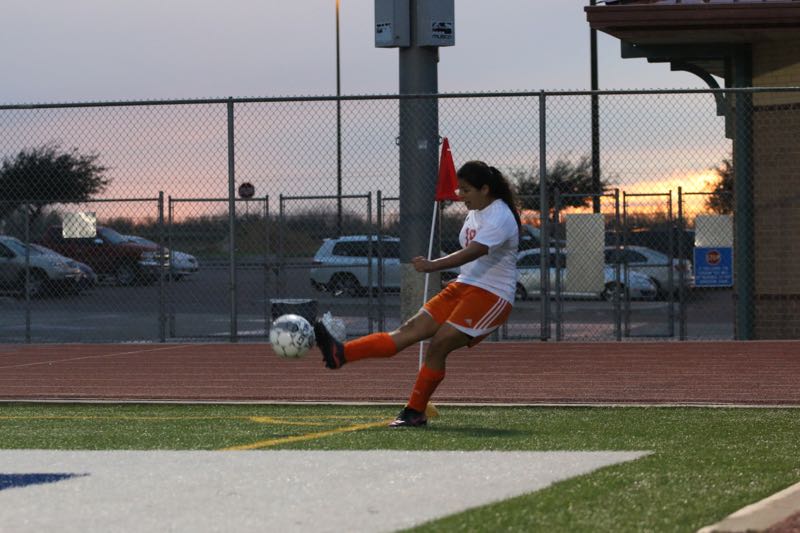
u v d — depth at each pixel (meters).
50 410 27.09
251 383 32.28
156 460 18.14
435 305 22.11
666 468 17.03
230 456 18.42
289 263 47.53
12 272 67.56
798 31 44.22
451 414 25.05
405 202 45.19
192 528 13.36
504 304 21.94
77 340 48.59
